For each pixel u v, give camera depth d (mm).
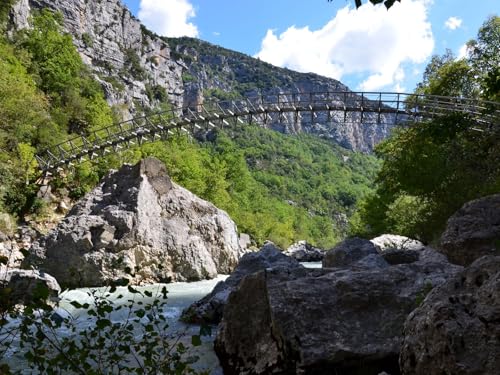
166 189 23484
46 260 19188
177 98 168625
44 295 3975
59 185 35969
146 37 159250
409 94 31422
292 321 6453
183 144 68125
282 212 96312
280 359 6398
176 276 21516
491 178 27172
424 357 4410
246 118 38156
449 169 28766
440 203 29281
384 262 10211
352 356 6062
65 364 4039
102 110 59688
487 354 4008
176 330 9953
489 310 4262
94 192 22469
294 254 41219
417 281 7074
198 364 7551
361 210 45031
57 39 67188
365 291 6816
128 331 5020
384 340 6266
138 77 141750
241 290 7727
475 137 30047
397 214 35688
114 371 6242
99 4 134625
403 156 32219
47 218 31891
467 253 12297
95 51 125750
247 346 7164
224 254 24766
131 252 20250
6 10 66438
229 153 78062
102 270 19344
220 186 58781
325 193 158375
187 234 22703
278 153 172250
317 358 6023
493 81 12000
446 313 4422
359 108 33938
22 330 3918
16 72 47375
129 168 23234
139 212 21094
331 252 15422
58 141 42125
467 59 35156
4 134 33719
